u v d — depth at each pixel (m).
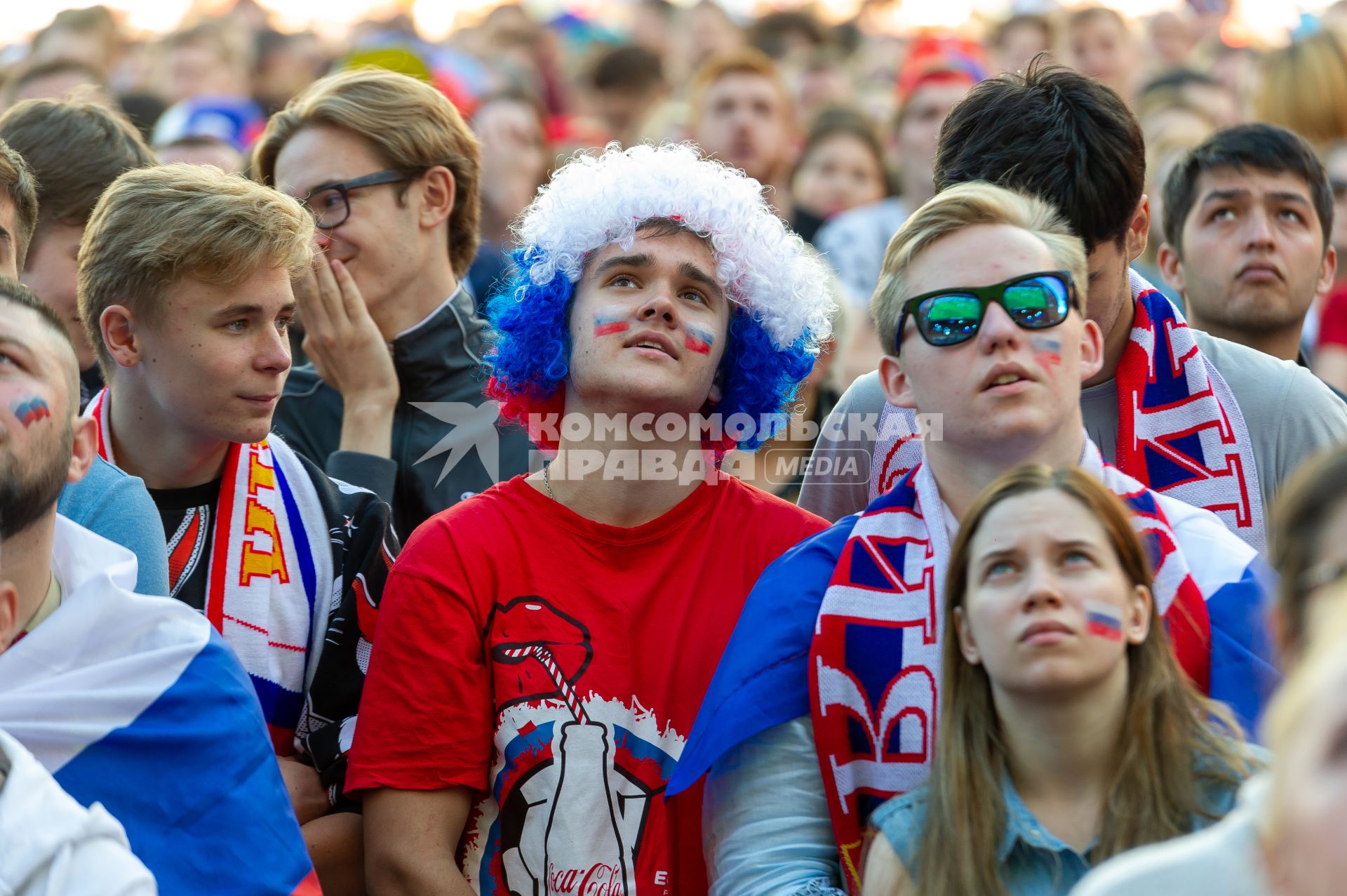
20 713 8.07
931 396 8.98
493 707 9.60
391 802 9.38
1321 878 4.45
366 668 10.73
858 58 40.91
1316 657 4.65
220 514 10.66
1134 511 8.84
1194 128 24.03
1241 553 8.80
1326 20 36.09
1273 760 4.75
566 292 10.43
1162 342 10.88
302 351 16.30
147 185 10.52
